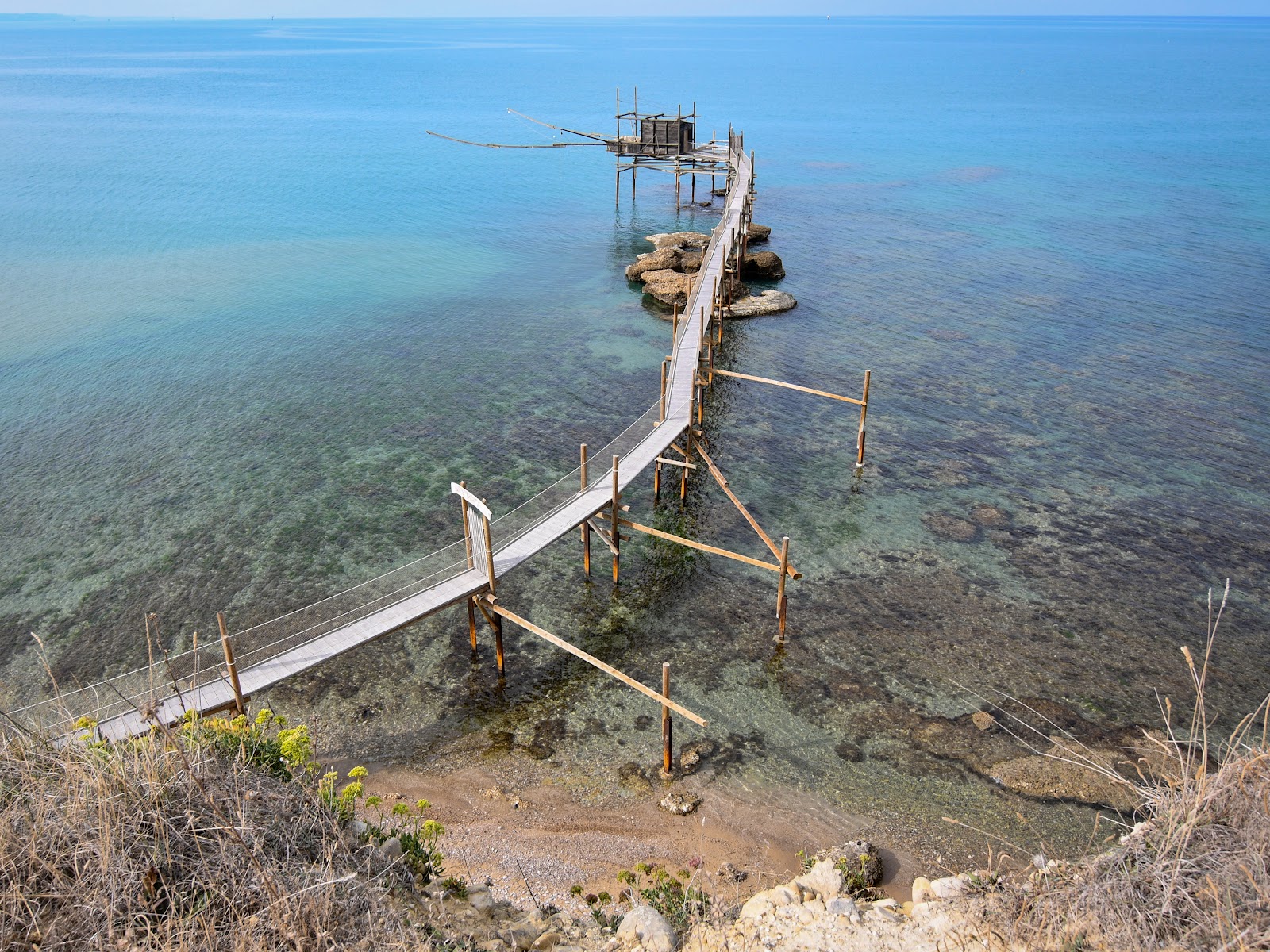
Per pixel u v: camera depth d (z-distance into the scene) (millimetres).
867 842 14914
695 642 20984
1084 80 167875
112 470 28906
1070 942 7750
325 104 133125
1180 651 20312
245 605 22359
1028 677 19578
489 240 58719
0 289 47469
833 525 25766
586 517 22406
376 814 15695
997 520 25828
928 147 90375
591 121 111250
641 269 49406
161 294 46875
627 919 10469
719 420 32656
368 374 36906
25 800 8562
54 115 121250
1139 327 40656
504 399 34406
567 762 17375
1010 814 15922
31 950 7203
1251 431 30766
